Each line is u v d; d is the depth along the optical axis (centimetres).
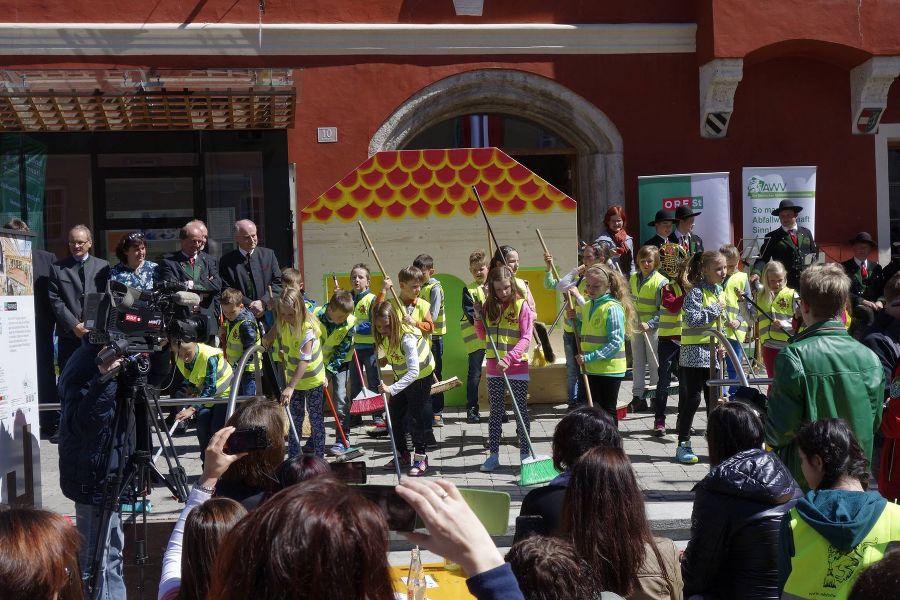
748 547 354
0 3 1124
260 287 925
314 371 739
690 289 788
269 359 778
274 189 1129
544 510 364
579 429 370
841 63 1247
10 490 523
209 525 271
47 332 911
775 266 905
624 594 305
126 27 1141
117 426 487
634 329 917
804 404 434
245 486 385
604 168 1234
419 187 994
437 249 995
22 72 954
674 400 1036
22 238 545
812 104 1249
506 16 1209
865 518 313
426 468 765
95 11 1141
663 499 658
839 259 1252
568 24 1214
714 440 396
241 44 1164
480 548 180
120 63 1146
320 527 160
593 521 306
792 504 357
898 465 468
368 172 989
